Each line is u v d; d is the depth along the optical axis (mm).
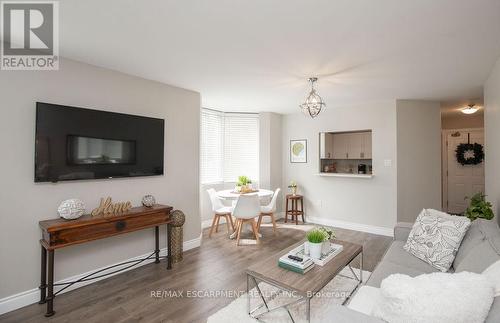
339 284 2680
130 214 2721
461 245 2143
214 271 3039
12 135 2289
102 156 2822
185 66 2840
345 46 2320
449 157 6320
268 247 3859
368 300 1664
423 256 2260
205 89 3756
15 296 2295
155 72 3035
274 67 2854
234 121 5508
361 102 4621
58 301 2412
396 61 2666
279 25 1968
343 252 2479
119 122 2965
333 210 5098
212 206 4688
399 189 4398
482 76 3150
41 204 2443
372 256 3492
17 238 2316
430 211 2586
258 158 5559
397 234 2838
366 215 4707
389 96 4176
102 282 2773
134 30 2057
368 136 5168
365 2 1665
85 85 2730
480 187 5977
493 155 2959
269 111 5434
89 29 2049
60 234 2270
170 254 3119
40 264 2434
